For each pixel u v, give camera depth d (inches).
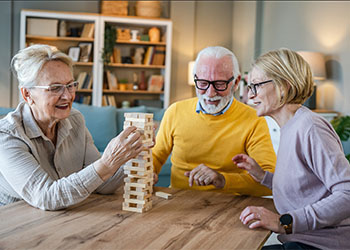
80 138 65.6
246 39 241.6
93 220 46.8
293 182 50.9
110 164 49.1
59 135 61.0
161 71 249.4
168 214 50.3
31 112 58.0
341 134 131.4
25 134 56.2
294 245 52.4
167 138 80.2
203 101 72.9
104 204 53.8
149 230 44.0
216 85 70.7
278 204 53.7
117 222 46.3
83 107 167.9
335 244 49.4
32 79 54.1
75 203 50.0
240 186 67.1
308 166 50.2
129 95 248.2
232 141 74.7
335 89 167.5
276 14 212.4
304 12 188.5
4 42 229.6
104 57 229.6
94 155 66.4
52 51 55.4
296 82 50.4
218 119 75.1
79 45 233.8
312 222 44.5
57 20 226.8
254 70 53.5
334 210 44.3
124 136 48.6
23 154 52.7
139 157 49.9
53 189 49.4
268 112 53.1
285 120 53.3
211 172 63.4
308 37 185.8
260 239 42.4
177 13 253.6
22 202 53.4
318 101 178.9
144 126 49.4
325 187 49.2
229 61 71.7
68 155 63.1
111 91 235.6
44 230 42.9
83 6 241.0
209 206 54.9
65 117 57.0
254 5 229.0
